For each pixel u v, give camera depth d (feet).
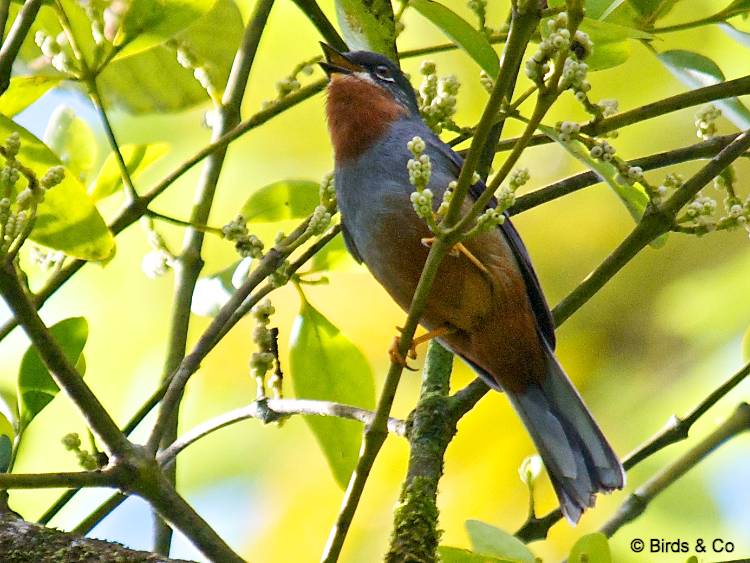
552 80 19.17
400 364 22.43
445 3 42.73
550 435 30.76
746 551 39.19
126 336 42.06
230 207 43.14
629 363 44.24
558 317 29.30
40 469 38.45
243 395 42.78
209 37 32.91
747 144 26.89
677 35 42.24
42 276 33.83
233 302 25.53
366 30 29.78
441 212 21.54
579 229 45.52
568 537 40.52
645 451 30.71
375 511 40.78
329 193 27.71
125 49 26.50
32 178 20.06
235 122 31.24
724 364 42.68
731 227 26.91
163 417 23.45
